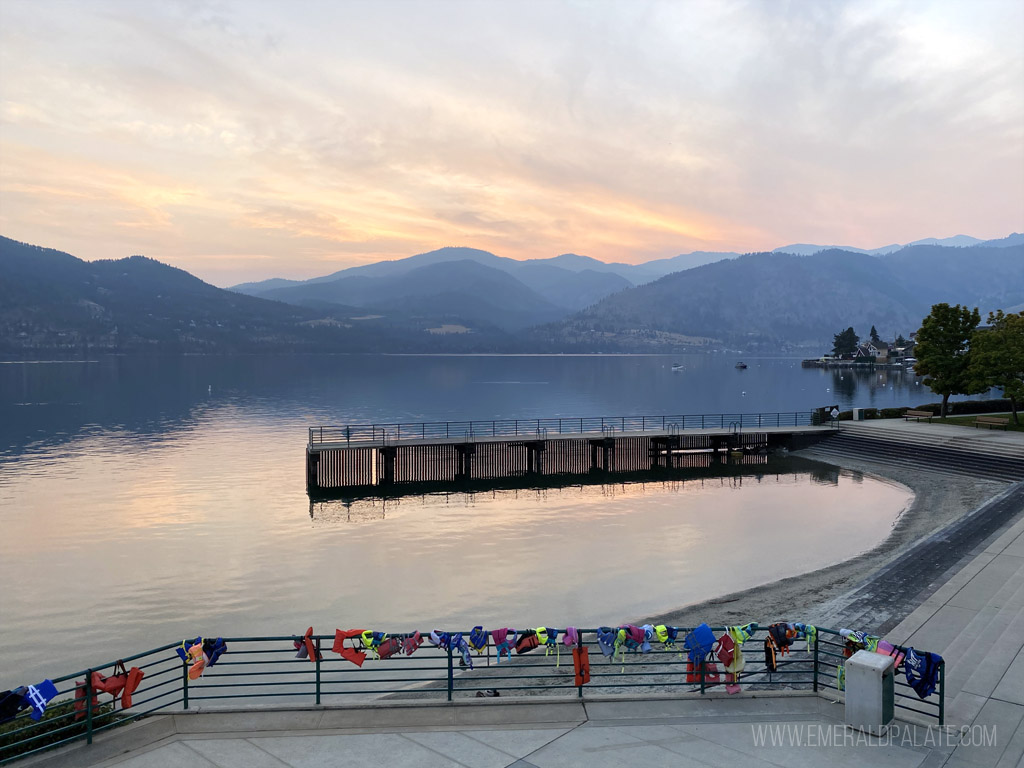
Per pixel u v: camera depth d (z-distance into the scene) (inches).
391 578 1263.5
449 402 5290.4
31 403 4899.1
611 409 4763.8
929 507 1685.5
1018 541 1168.2
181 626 1045.2
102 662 920.9
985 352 2322.8
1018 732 517.7
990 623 780.0
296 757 479.5
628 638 578.2
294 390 6427.2
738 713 546.6
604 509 1850.4
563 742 500.4
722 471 2377.0
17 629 1031.6
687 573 1289.4
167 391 6107.3
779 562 1348.4
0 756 473.7
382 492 2080.5
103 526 1651.1
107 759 474.0
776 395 5989.2
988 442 2069.4
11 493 2023.9
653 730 518.3
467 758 478.3
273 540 1535.4
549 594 1173.7
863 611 940.0
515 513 1809.8
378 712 544.1
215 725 522.6
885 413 2827.3
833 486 2082.9
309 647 563.2
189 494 2025.1
